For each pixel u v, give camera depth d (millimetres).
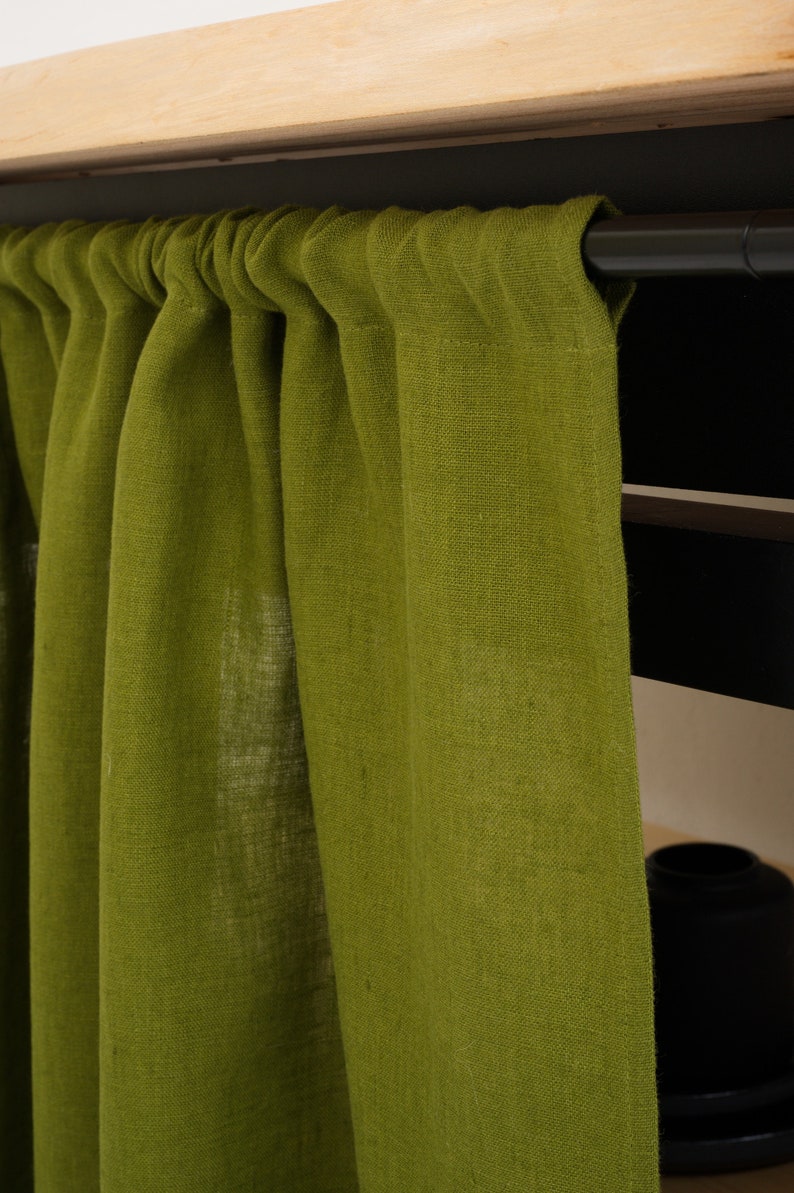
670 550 506
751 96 365
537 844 448
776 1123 648
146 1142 584
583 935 443
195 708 583
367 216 479
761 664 482
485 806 455
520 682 448
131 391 563
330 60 410
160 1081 581
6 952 801
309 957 628
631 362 509
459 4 372
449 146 539
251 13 639
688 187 465
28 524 772
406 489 464
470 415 446
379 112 399
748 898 669
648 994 421
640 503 598
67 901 659
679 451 499
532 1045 454
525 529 443
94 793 652
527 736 448
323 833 562
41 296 669
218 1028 593
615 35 338
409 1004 536
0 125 568
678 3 324
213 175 651
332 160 590
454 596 453
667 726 990
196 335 551
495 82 367
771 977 669
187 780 581
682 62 326
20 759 792
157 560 560
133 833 570
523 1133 457
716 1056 659
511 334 430
